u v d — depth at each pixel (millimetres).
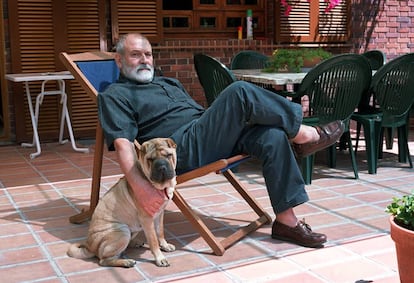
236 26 6852
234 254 2686
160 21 6324
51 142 6168
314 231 2986
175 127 2904
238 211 3436
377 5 7273
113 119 2723
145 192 2441
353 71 4016
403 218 2045
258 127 2805
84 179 4434
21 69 5879
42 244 2885
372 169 4406
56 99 6102
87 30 6113
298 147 2961
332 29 7066
